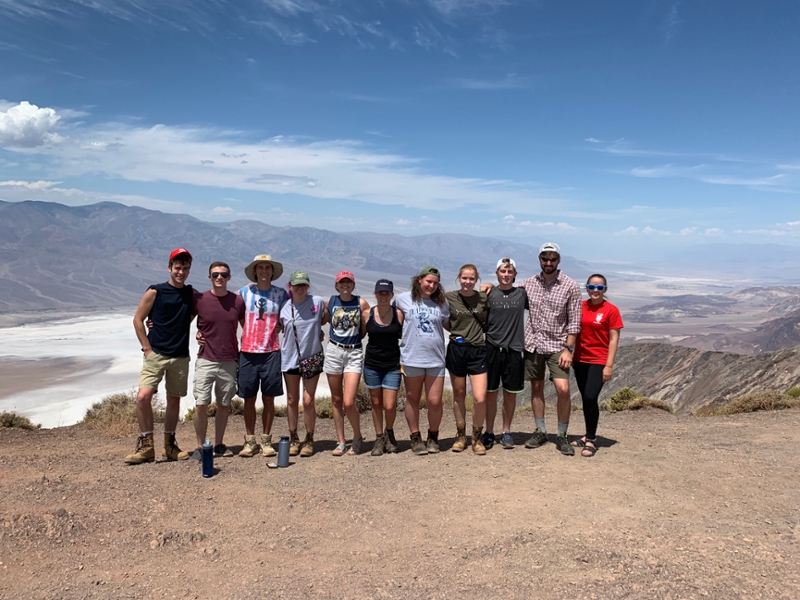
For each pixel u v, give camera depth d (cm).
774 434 811
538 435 725
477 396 684
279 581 367
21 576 366
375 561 401
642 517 468
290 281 689
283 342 711
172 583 364
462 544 423
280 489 572
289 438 677
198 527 468
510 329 684
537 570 371
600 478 582
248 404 726
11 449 817
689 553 386
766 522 449
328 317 729
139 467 662
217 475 625
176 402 705
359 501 534
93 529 450
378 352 709
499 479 586
